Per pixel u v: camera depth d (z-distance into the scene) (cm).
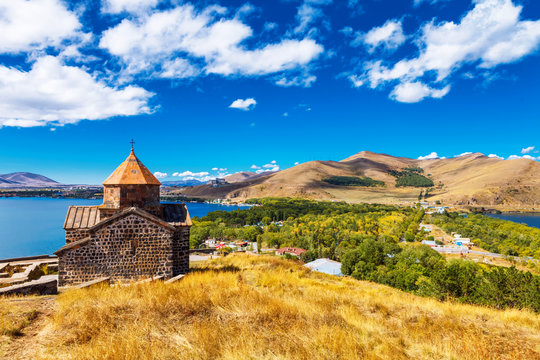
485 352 734
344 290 1642
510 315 1161
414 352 746
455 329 929
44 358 607
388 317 1065
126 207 1895
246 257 2838
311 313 931
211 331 721
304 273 2270
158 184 2027
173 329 761
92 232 1725
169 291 1066
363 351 698
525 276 2220
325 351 667
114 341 661
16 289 1188
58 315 837
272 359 623
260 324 820
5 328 749
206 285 1228
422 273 4062
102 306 898
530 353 761
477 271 5294
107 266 1731
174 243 1978
